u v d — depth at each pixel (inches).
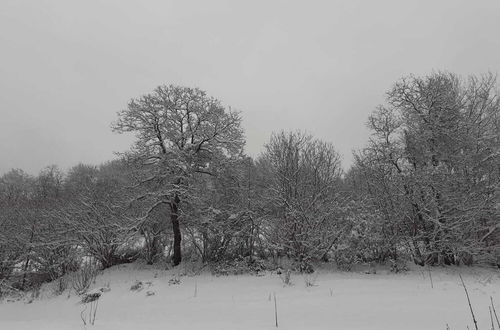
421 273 614.2
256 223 783.7
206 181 873.5
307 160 796.0
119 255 872.3
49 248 800.3
